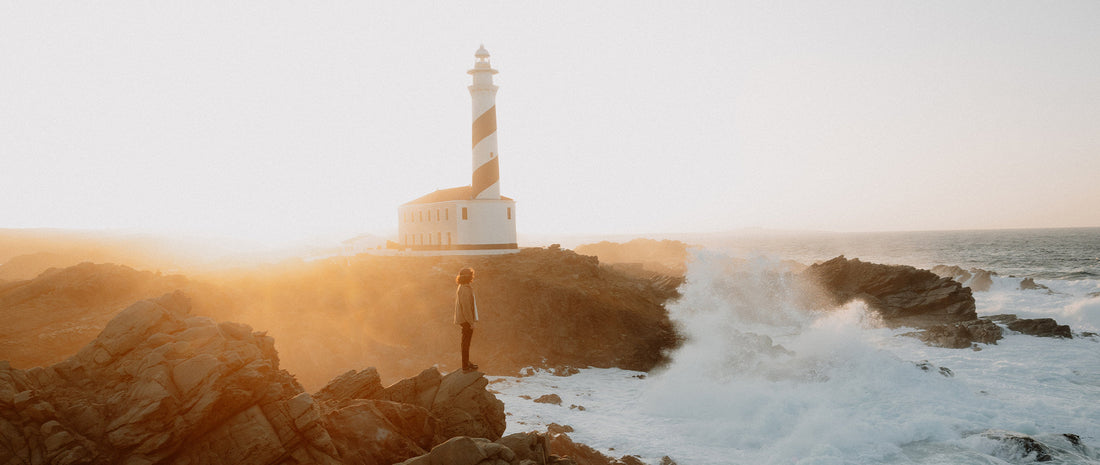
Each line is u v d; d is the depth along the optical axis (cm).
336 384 1994
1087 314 6462
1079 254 18250
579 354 4866
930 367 3947
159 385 1538
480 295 5272
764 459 2697
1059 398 3522
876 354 4031
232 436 1571
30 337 3108
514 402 3606
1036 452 2653
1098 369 4225
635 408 3519
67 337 3028
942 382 3644
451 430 1912
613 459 2570
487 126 7694
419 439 1845
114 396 1569
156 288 4178
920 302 6588
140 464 1460
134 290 4100
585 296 5322
